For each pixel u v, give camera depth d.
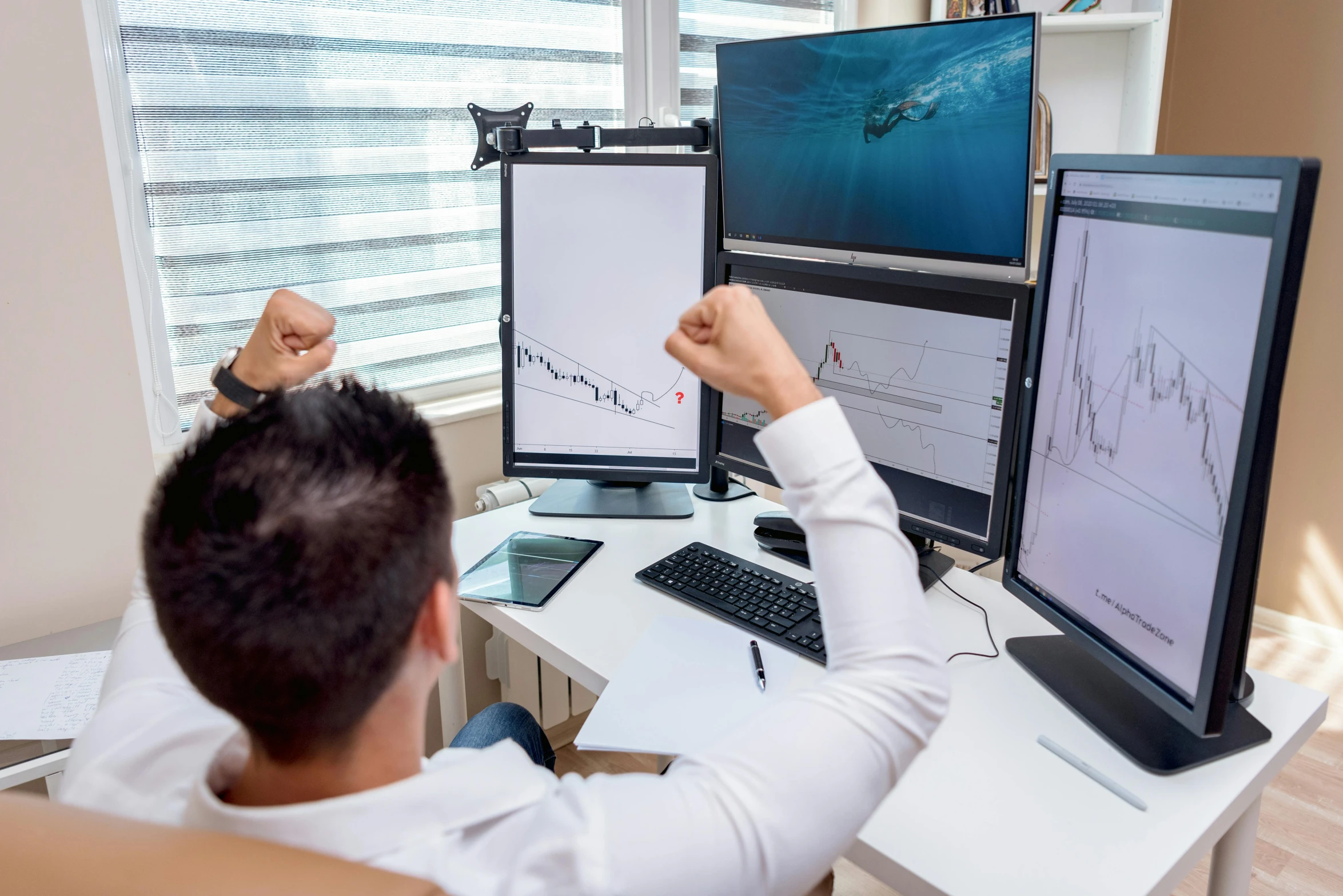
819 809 0.50
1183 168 0.88
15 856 0.42
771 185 1.51
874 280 1.35
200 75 1.63
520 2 2.00
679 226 1.58
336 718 0.47
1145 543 0.97
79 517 1.47
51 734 1.16
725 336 0.58
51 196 1.36
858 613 0.55
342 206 1.84
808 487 0.57
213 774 0.53
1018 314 1.19
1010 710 1.08
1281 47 2.41
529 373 1.65
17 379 1.38
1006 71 1.14
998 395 1.24
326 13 1.75
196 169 1.66
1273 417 0.81
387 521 0.46
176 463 0.49
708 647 1.21
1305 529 2.57
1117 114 2.33
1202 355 0.87
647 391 1.65
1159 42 2.18
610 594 1.38
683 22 2.28
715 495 1.76
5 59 1.29
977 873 0.83
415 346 2.02
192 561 0.45
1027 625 1.28
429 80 1.90
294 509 0.45
